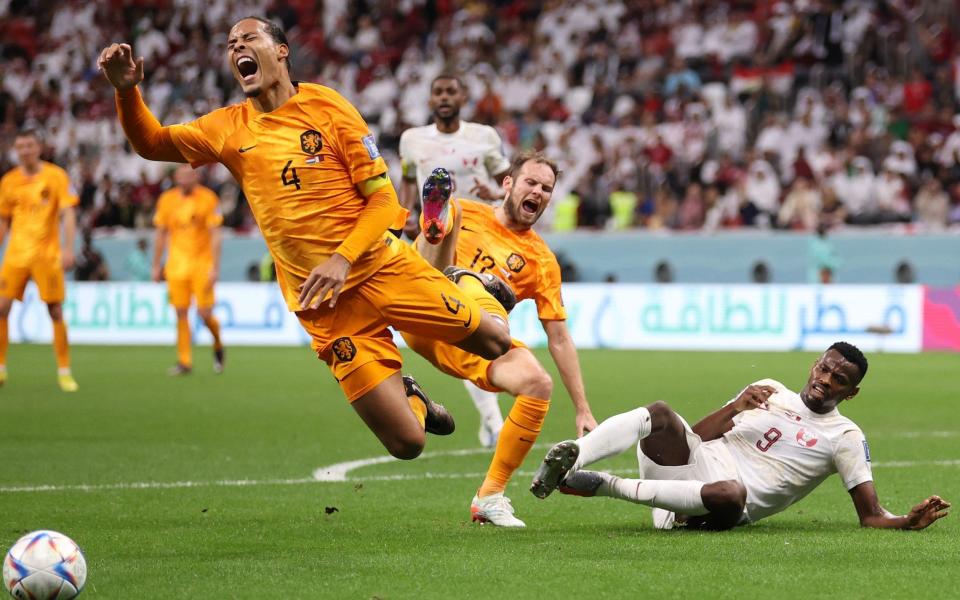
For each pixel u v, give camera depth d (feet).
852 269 118.93
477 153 56.65
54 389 79.10
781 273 120.06
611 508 38.52
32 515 36.50
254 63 30.63
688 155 136.67
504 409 71.82
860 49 146.72
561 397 75.46
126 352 112.37
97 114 160.66
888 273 118.01
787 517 36.24
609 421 32.73
